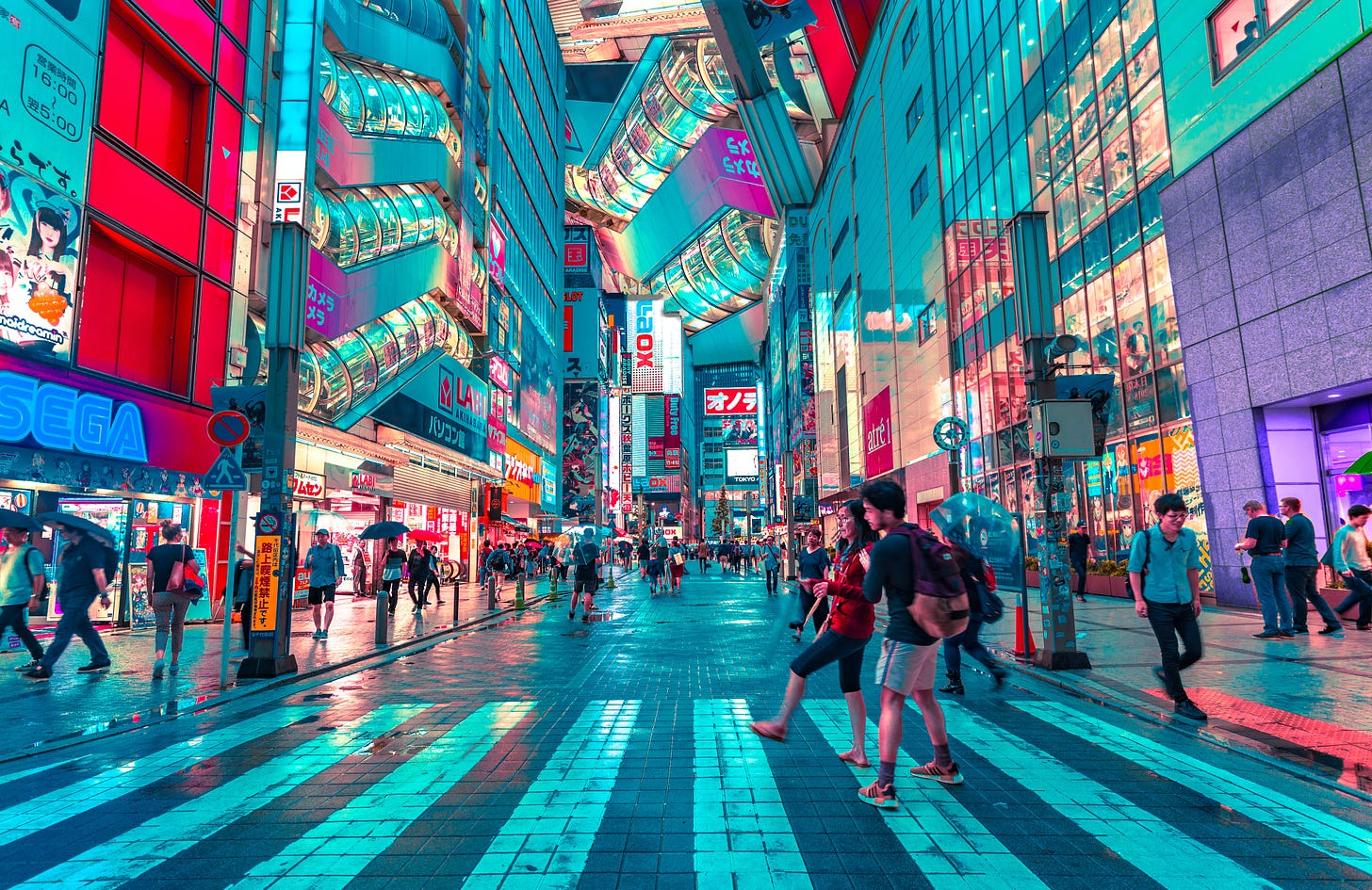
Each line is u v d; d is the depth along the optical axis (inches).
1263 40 497.4
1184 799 159.8
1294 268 472.7
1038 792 164.9
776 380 3599.9
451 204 1227.2
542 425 2181.3
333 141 830.5
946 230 1196.5
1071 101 789.9
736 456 6250.0
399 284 976.3
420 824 149.6
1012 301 938.7
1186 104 575.5
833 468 2262.6
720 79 2792.8
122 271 508.7
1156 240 635.5
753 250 4407.0
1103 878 121.4
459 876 124.6
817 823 147.9
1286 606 383.6
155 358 533.6
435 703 276.1
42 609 508.7
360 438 881.5
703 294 5319.9
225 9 602.5
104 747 214.2
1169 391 620.4
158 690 297.0
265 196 648.4
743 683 319.0
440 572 1137.4
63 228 443.8
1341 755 185.5
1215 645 362.3
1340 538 403.2
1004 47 978.7
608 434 3595.0
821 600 243.3
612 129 3444.9
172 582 331.9
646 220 4168.3
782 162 2463.1
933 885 119.3
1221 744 201.0
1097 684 281.7
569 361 2903.5
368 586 937.5
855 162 1879.9
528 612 709.3
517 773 184.7
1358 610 431.5
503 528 1713.8
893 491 167.5
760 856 131.7
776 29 1807.3
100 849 137.5
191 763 195.3
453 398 1214.3
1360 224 426.9
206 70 578.2
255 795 168.6
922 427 1325.0
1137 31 657.0
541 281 2215.8
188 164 566.6
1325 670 292.5
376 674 344.8
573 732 228.7
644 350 5457.7
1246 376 513.0
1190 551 235.9
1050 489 324.8
